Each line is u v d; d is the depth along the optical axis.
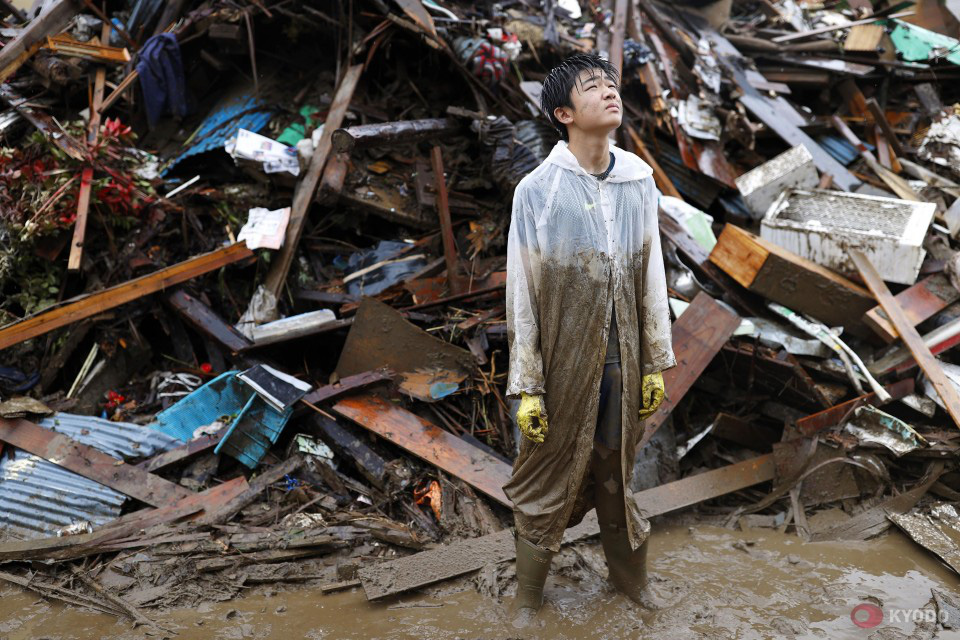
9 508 3.96
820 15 7.83
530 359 2.81
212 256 4.98
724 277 4.91
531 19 6.63
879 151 6.14
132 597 3.38
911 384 4.28
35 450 4.21
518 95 6.00
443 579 3.42
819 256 4.73
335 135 5.32
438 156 5.33
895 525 3.81
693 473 4.42
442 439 4.27
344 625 3.15
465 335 4.80
